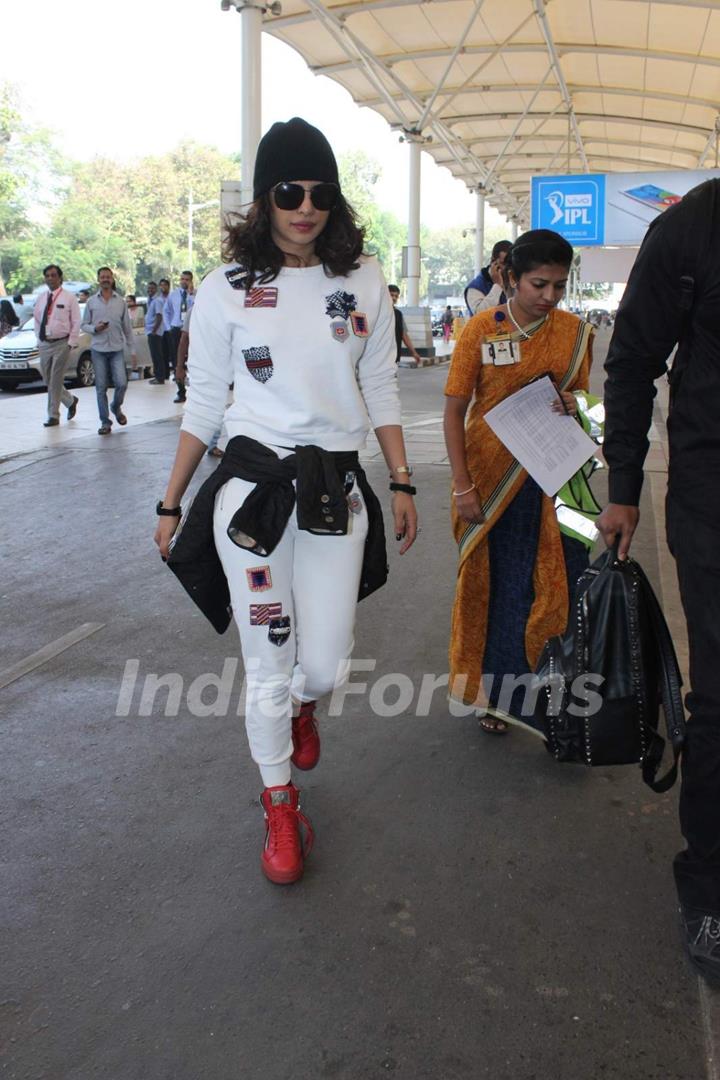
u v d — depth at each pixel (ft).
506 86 73.87
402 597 16.06
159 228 272.92
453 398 10.02
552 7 54.70
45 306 34.96
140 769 10.48
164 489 24.58
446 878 8.52
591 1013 6.91
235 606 8.12
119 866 8.70
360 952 7.56
